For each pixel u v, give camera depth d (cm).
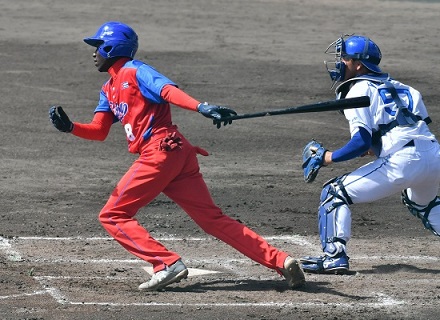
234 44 8819
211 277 2789
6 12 10750
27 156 4803
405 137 2758
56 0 11856
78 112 5853
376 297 2556
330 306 2461
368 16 11112
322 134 5444
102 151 4969
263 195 4088
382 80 2798
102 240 3281
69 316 2328
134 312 2375
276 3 12175
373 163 2808
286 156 4928
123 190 2572
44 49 8338
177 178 2609
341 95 2861
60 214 3688
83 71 7319
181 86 6738
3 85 6700
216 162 4756
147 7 11444
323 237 2845
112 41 2606
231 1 12244
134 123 2578
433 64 7875
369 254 3131
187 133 5416
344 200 2820
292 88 6731
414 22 10656
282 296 2558
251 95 6469
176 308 2420
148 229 3466
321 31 9819
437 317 2378
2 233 3366
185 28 9825
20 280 2694
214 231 2623
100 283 2683
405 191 2945
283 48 8631
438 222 2906
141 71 2559
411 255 3122
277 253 2598
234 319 2331
